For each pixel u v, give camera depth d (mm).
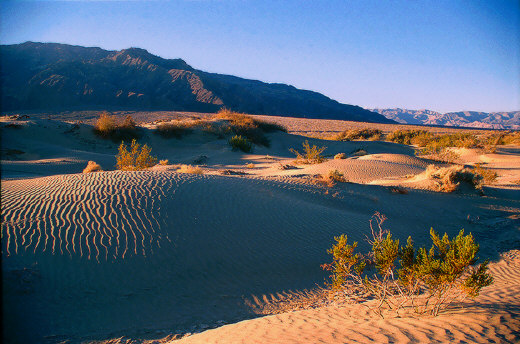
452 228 12945
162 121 51625
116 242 8141
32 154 29125
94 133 39188
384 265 5727
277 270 8531
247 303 7234
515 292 6113
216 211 10406
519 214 14664
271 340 4734
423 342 4082
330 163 25141
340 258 6285
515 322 4469
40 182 11469
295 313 6270
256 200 11898
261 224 10375
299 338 4676
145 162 21594
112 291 6914
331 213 12406
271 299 7449
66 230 8211
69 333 5730
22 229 7961
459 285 5273
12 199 9555
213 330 5766
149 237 8539
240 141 41656
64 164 25422
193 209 10188
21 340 5164
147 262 7816
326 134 77125
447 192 18000
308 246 9844
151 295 7031
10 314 5453
